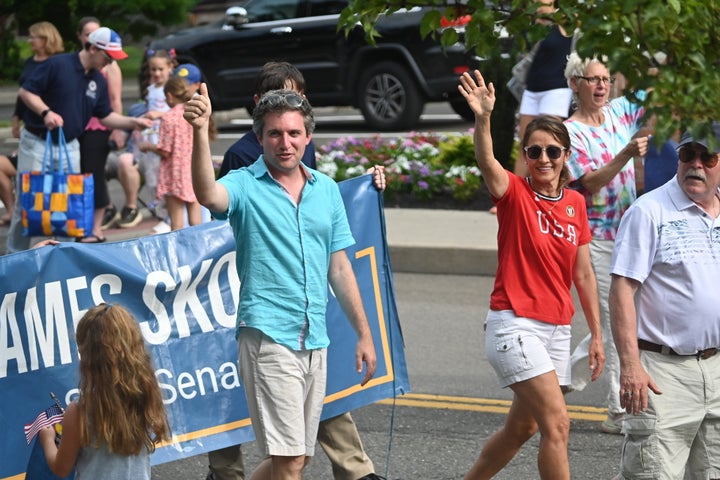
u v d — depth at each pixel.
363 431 10.38
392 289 9.05
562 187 7.95
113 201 20.41
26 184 14.89
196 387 8.47
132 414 6.44
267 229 7.11
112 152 18.92
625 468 7.36
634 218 7.21
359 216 8.93
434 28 5.84
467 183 19.38
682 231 7.15
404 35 25.77
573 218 7.85
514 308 7.66
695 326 7.15
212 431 8.49
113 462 6.48
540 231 7.70
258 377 7.14
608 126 10.16
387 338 9.03
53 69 15.26
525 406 7.71
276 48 27.08
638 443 7.27
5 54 43.88
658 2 4.76
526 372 7.59
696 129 4.80
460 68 25.52
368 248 8.97
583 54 4.95
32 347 8.04
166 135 13.77
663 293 7.20
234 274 8.60
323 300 7.26
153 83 17.84
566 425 7.62
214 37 27.66
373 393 8.93
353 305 7.50
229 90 27.70
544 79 15.13
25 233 14.98
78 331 6.52
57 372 8.10
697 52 4.84
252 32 27.25
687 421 7.23
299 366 7.16
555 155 7.68
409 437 10.23
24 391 8.02
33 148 15.44
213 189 6.85
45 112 15.12
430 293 15.38
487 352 7.84
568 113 15.19
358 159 20.61
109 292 8.27
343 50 26.47
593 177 9.85
